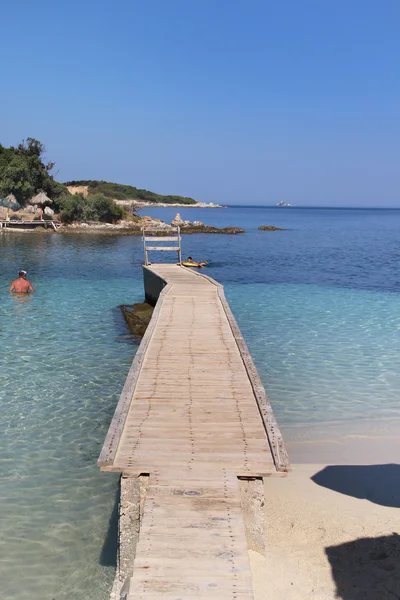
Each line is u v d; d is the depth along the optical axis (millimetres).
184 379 9047
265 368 13219
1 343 14938
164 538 4809
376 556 5824
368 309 20484
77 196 66875
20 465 8266
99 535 6578
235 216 160000
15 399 10953
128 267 33438
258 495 5836
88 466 8289
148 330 12148
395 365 13531
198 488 5590
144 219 74500
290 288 25875
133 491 5859
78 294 23047
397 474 8023
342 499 7199
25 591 5648
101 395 11297
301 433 9555
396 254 46250
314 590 5227
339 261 39938
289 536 6250
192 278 20578
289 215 190375
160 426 7121
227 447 6523
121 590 5094
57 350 14422
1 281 25719
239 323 17859
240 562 4512
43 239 52188
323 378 12547
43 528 6699
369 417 10312
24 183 64875
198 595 4137
